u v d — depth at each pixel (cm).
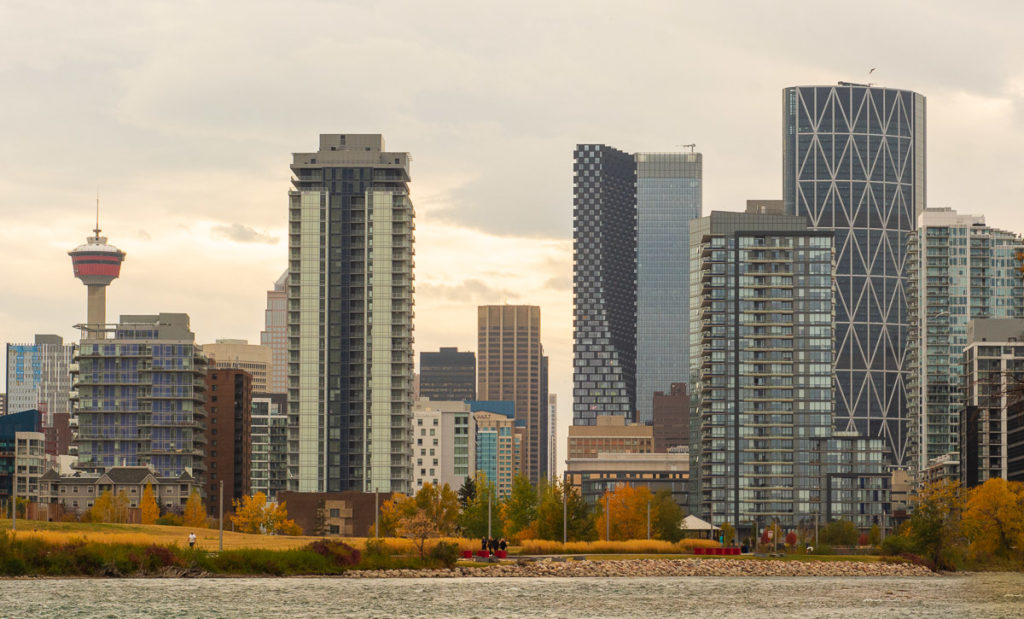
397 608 19188
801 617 19162
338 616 18150
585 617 18825
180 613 18100
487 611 19212
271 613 18325
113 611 18125
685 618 18912
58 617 17462
